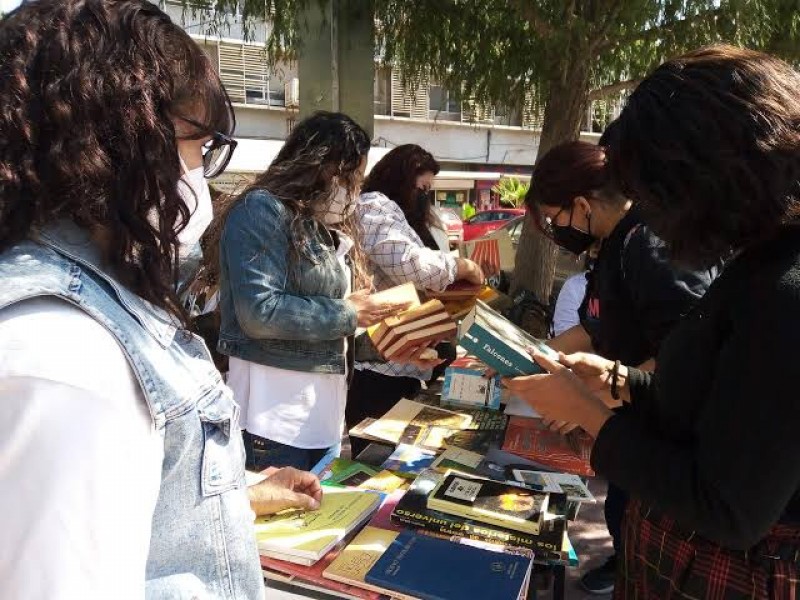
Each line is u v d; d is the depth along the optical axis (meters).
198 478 0.72
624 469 1.04
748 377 0.85
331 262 1.93
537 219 1.93
